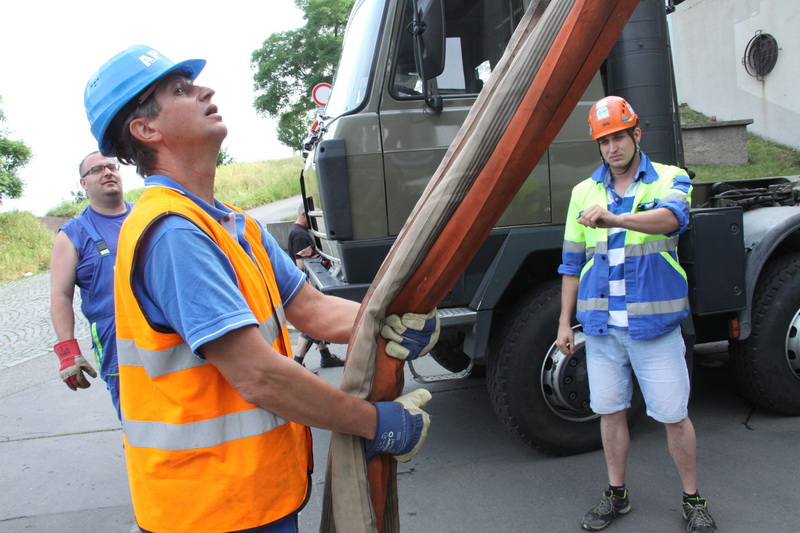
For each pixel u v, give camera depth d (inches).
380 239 120.4
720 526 102.0
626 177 98.4
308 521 117.2
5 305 442.9
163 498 45.9
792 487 113.0
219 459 45.9
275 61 1091.9
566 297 108.2
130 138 49.6
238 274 48.3
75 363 108.1
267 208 823.1
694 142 456.8
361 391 47.2
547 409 127.8
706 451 129.8
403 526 110.6
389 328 47.8
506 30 128.6
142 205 46.3
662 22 136.3
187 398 45.3
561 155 126.6
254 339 43.3
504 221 124.9
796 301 135.1
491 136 42.0
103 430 174.7
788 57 478.6
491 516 111.9
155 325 44.4
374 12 129.0
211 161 51.7
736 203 147.0
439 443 145.3
